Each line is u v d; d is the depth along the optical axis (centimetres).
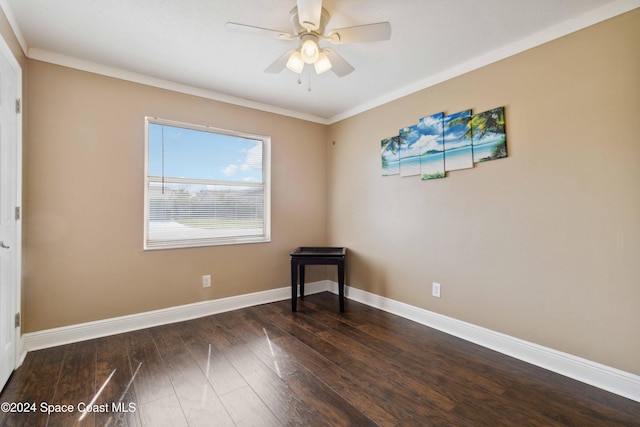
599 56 188
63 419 157
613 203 183
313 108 365
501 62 232
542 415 162
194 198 313
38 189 232
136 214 273
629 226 178
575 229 198
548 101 209
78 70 248
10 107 193
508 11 188
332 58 206
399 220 312
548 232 209
